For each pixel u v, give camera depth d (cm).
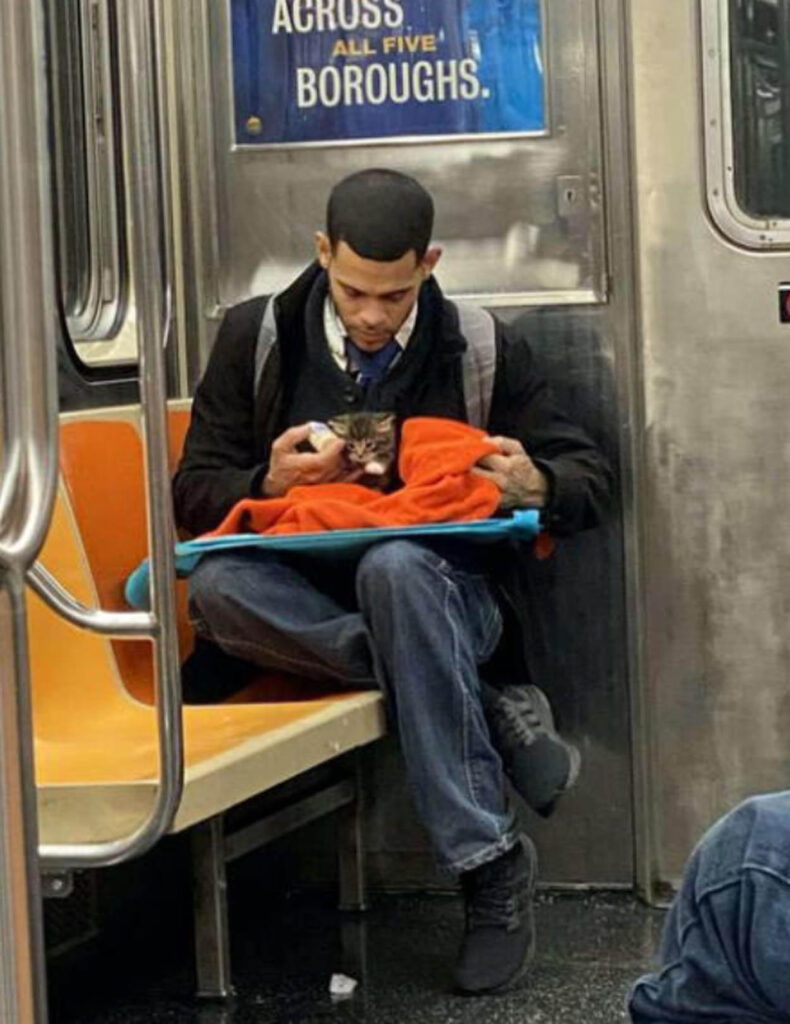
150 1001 614
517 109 706
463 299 710
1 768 325
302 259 727
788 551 695
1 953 322
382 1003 604
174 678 473
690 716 704
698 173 688
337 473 645
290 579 630
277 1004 608
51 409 353
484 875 605
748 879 305
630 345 696
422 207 641
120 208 697
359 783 706
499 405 673
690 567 700
